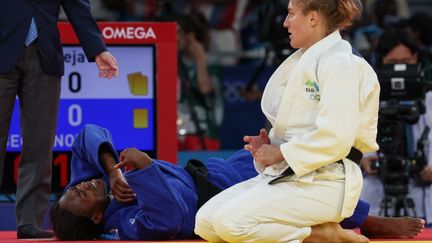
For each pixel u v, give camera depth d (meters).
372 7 30.75
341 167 12.83
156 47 19.88
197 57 27.52
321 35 12.95
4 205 19.30
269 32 23.81
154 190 14.40
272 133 13.09
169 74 19.94
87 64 19.58
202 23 28.89
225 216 12.58
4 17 16.14
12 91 16.33
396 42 21.61
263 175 13.25
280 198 12.62
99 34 16.89
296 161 12.39
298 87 12.73
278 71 13.23
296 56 13.19
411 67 19.73
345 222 15.51
